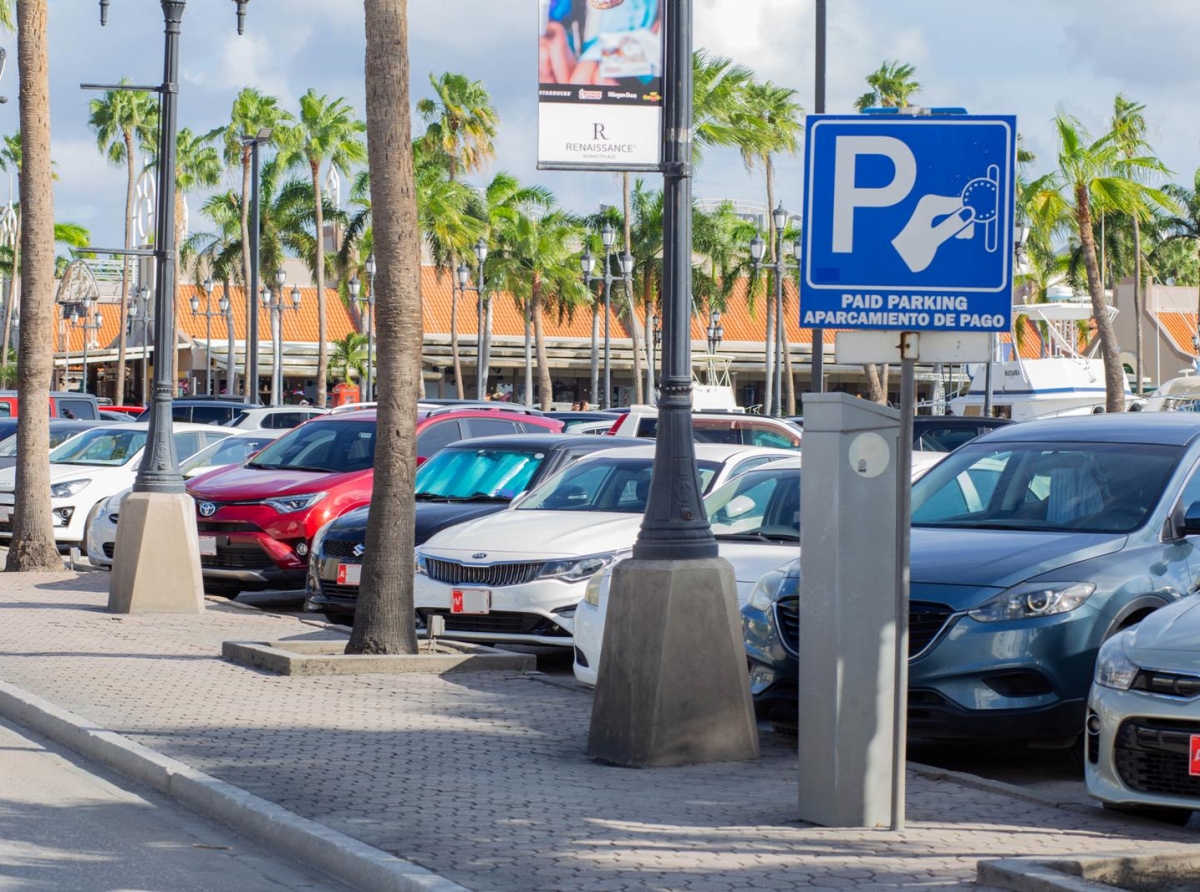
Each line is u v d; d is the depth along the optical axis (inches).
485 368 3093.0
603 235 2241.6
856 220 297.7
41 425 851.4
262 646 532.4
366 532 531.2
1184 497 410.3
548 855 287.7
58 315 3503.9
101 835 318.7
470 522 579.8
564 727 427.5
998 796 343.6
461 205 2942.9
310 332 3378.4
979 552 389.7
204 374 3368.6
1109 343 1962.4
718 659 384.8
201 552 720.3
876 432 313.7
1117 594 375.9
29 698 447.8
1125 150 1964.8
